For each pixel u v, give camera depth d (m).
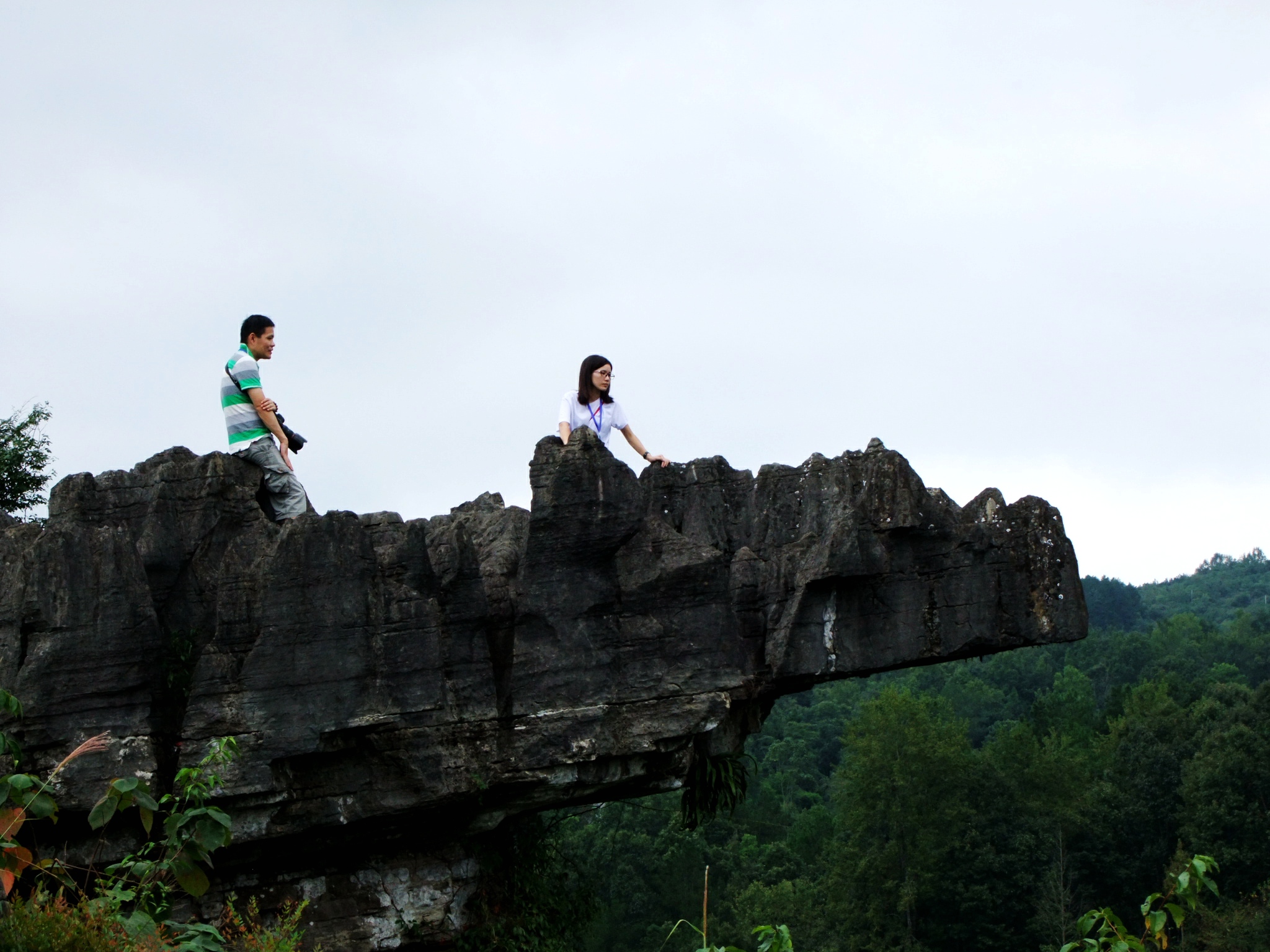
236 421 13.69
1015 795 53.56
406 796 13.29
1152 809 55.97
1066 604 14.53
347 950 13.71
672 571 13.93
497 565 14.15
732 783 15.27
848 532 14.03
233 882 13.52
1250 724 59.38
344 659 12.94
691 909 50.50
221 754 11.03
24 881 12.40
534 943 15.18
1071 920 48.88
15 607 12.60
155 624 12.85
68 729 12.38
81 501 13.40
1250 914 47.22
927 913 51.66
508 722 13.64
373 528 14.91
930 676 106.19
